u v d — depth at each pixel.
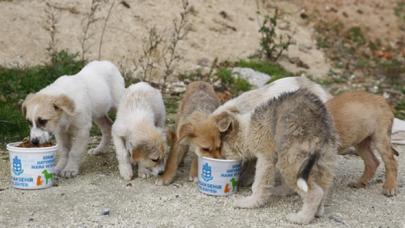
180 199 4.50
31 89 5.62
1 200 4.45
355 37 7.91
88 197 4.50
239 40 6.91
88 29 6.37
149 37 6.45
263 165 4.45
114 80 5.00
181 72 6.27
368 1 8.67
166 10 6.89
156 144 4.62
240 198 4.52
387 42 8.04
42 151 4.54
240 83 6.12
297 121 4.34
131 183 4.66
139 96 4.77
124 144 4.72
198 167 4.62
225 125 4.52
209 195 4.55
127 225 4.28
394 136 5.43
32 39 6.15
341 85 6.59
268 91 4.83
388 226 4.35
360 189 4.71
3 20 6.21
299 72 6.69
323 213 4.42
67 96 4.66
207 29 6.89
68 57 5.87
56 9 6.43
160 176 4.65
